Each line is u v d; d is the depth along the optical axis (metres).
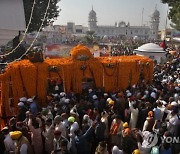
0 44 12.16
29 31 43.41
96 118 11.00
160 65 26.05
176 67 25.27
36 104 13.95
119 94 14.12
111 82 17.58
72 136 9.84
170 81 19.23
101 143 8.79
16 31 12.48
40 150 9.98
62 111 12.10
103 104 13.64
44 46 26.31
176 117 11.39
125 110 13.05
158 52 28.97
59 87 16.16
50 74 15.92
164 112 12.33
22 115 12.51
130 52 36.75
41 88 15.69
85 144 9.84
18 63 15.69
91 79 17.09
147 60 18.50
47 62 16.17
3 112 14.94
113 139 10.63
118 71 17.67
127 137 9.42
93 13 163.75
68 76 16.38
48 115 11.50
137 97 14.26
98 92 15.55
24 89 15.34
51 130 9.93
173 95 15.40
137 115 12.52
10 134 8.99
